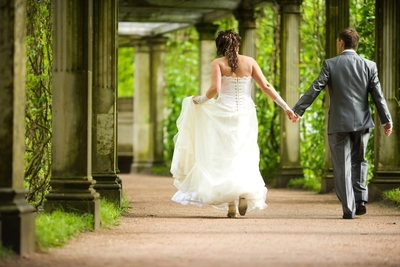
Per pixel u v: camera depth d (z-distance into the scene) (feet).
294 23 94.63
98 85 57.57
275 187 95.55
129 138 156.46
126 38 146.61
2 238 32.27
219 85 50.06
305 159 100.94
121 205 56.59
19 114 33.58
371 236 40.24
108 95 57.57
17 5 33.17
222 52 50.98
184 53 147.95
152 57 139.33
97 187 56.34
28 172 50.65
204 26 121.80
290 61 94.84
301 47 101.04
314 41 96.53
